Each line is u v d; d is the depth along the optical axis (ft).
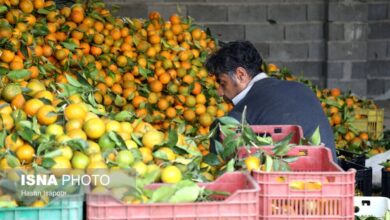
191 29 18.99
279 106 11.32
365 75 30.45
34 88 9.82
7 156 7.45
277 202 6.93
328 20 30.07
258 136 9.00
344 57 30.30
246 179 6.88
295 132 9.82
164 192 6.65
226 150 8.32
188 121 15.78
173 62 16.57
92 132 8.12
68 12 16.67
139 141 8.46
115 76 15.79
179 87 15.97
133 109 15.56
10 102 9.39
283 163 7.86
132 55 16.87
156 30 18.33
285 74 19.44
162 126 15.61
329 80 30.37
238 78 11.96
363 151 17.46
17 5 15.44
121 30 17.43
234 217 6.37
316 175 6.90
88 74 14.98
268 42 30.50
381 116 19.01
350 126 18.25
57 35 15.79
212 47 18.94
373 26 31.35
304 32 30.48
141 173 7.45
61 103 9.18
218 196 7.00
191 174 7.71
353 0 29.99
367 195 13.34
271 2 30.30
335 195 6.91
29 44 14.19
